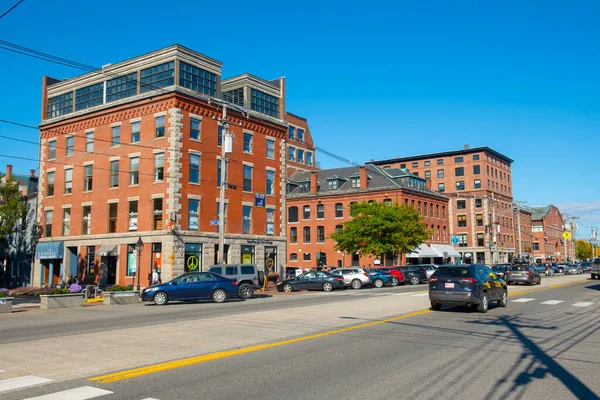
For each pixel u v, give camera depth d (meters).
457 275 17.95
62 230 42.44
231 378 8.23
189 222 36.94
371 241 49.75
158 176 37.00
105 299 26.12
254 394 7.28
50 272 43.09
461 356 9.95
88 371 8.77
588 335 12.70
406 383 7.86
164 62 37.78
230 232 39.94
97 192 40.31
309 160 76.50
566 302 22.38
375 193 62.38
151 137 37.56
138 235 37.09
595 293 28.02
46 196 43.97
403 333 13.02
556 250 118.44
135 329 14.10
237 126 41.47
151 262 36.31
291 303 23.03
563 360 9.58
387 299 23.66
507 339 12.02
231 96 43.41
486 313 17.78
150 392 7.39
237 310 20.08
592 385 7.77
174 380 8.10
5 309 21.59
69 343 11.73
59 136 43.50
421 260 66.06
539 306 20.53
